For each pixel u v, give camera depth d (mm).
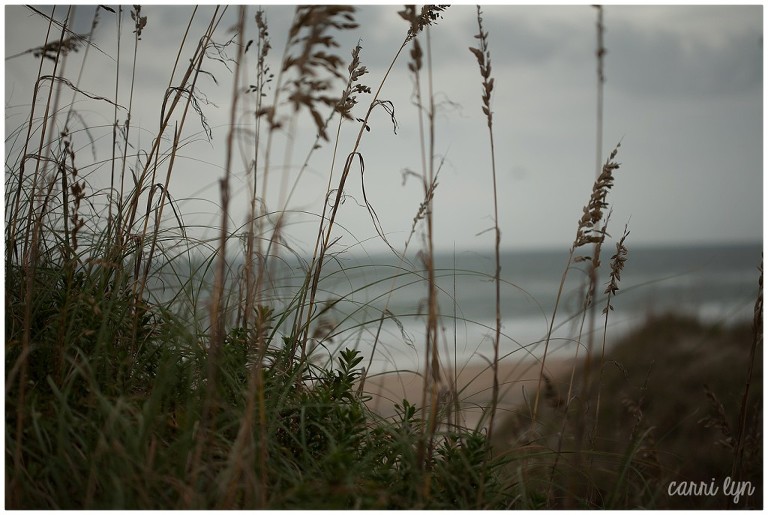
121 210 2850
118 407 1877
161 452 1935
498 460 2420
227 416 2189
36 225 2525
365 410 2684
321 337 2764
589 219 2367
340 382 2693
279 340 2969
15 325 2453
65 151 2836
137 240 2812
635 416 2889
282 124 1952
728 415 4656
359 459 2355
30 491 1813
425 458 2355
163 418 2107
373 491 2014
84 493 1816
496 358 2348
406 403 2637
